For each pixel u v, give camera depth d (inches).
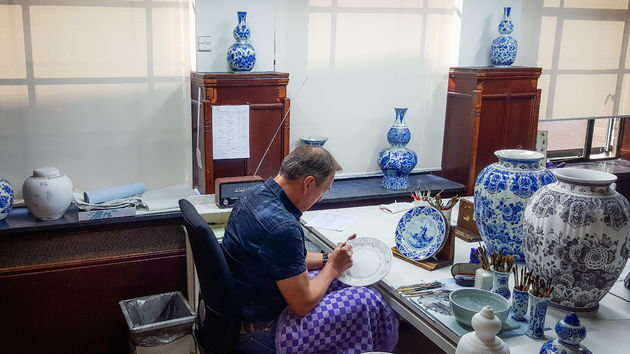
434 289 78.4
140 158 133.4
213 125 127.8
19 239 111.6
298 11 141.5
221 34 135.4
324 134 151.6
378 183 154.4
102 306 107.3
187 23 131.7
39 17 118.6
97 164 129.6
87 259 104.3
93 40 124.0
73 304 104.9
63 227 114.1
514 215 84.7
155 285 110.7
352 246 87.8
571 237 69.2
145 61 129.3
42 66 120.7
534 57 172.2
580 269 69.9
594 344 65.4
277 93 133.0
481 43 162.9
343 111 152.0
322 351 78.0
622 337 67.1
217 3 133.4
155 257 109.2
